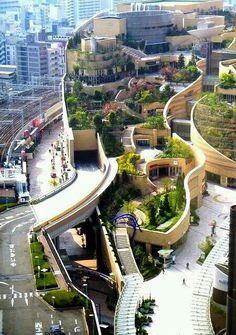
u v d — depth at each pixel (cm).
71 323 19925
